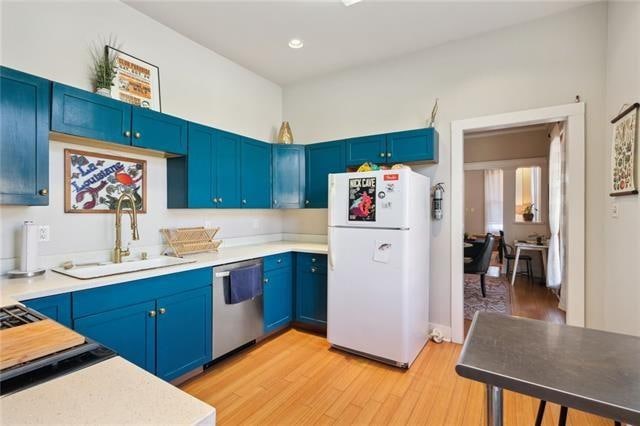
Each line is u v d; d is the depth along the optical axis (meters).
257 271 2.76
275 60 3.34
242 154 3.16
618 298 2.09
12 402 0.60
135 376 0.71
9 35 1.87
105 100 2.07
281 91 4.05
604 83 2.35
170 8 2.47
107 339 1.76
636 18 1.86
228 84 3.31
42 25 2.00
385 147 3.03
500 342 1.06
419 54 3.12
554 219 4.60
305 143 3.87
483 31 2.78
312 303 3.14
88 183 2.22
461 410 1.94
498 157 5.91
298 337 3.06
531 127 5.39
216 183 2.88
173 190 2.71
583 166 2.40
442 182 2.99
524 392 0.82
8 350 0.79
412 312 2.50
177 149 2.53
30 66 1.94
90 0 2.22
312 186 3.55
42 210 2.00
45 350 0.80
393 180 2.45
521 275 6.04
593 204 2.38
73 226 2.14
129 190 2.46
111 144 2.22
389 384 2.22
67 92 1.89
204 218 3.06
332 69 3.56
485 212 7.11
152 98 2.59
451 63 2.96
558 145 4.54
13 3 1.88
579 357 0.95
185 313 2.20
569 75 2.48
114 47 2.35
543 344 1.04
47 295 1.53
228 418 1.86
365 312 2.57
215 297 2.43
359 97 3.48
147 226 2.59
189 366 2.22
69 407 0.59
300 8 2.47
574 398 0.76
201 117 3.02
